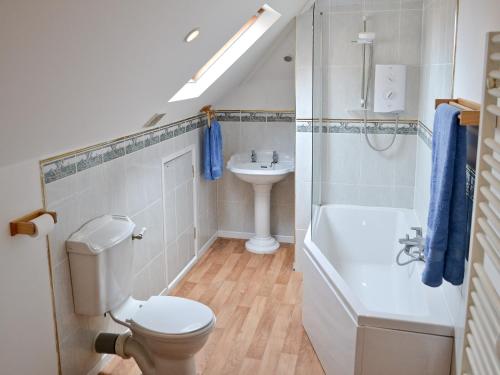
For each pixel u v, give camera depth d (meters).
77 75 1.99
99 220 2.90
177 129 4.07
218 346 3.32
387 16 3.93
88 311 2.73
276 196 5.04
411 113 4.07
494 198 1.58
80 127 2.50
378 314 2.51
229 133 4.98
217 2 2.41
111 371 3.06
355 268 4.14
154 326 2.70
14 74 1.66
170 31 2.29
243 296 4.00
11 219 2.26
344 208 4.25
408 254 3.33
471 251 1.80
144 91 2.76
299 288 4.12
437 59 3.26
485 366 1.62
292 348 3.29
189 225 4.45
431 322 2.44
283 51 4.44
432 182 2.37
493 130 1.68
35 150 2.32
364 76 4.06
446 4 2.98
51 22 1.56
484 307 1.66
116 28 1.89
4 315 2.26
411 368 2.51
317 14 3.87
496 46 1.62
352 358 2.58
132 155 3.33
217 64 3.81
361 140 4.20
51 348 2.58
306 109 4.22
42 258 2.47
